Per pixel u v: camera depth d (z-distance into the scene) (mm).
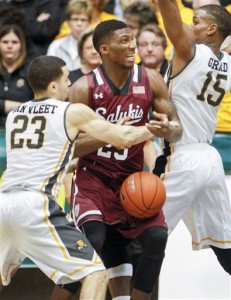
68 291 10797
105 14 16500
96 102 10414
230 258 11781
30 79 10359
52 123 10133
